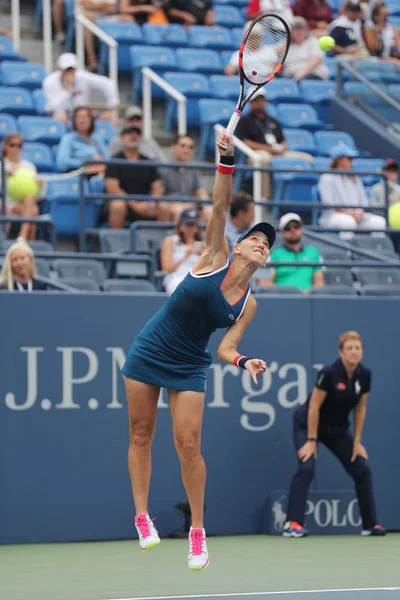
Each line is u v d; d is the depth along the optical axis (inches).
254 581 597.3
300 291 970.7
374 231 1093.8
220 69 1483.8
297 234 1013.2
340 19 1582.2
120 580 609.6
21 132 1242.0
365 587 566.9
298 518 826.8
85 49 1453.0
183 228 976.3
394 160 1381.6
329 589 557.6
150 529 566.9
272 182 1270.9
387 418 888.9
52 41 1477.6
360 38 1581.0
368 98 1446.9
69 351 821.2
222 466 848.9
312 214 1246.9
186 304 549.3
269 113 1427.2
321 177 1195.9
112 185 1085.1
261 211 1152.8
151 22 1546.5
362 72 1457.9
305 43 1526.8
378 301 891.4
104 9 1510.8
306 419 840.9
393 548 758.5
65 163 1145.4
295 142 1375.5
